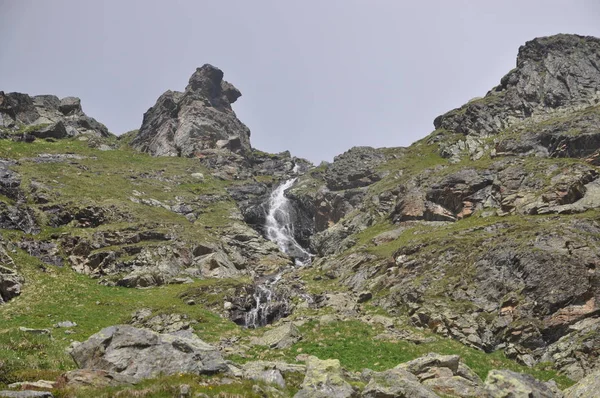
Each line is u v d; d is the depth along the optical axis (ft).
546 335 120.67
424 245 180.75
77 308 156.15
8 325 135.33
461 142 303.89
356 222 263.90
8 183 241.35
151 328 142.00
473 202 221.87
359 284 181.68
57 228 220.43
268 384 81.10
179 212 276.00
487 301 139.95
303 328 140.36
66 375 74.43
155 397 69.82
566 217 169.78
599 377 79.25
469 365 113.70
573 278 127.34
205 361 86.28
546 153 235.61
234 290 178.81
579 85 304.30
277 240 299.58
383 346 125.08
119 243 214.28
